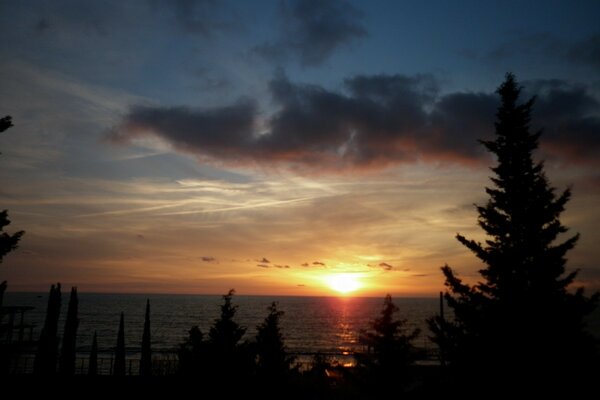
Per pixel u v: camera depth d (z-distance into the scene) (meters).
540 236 17.53
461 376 18.86
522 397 16.81
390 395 21.56
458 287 19.30
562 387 16.28
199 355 24.56
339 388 31.38
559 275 17.38
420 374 23.44
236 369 24.14
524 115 18.95
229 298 25.50
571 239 17.38
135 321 173.50
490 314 17.91
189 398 24.00
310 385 32.41
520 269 17.80
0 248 13.32
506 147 18.66
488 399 17.67
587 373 16.14
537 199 17.67
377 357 22.38
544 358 16.58
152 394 33.00
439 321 20.06
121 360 43.94
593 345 16.67
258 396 25.23
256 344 28.08
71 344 40.59
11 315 39.66
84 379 38.69
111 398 34.31
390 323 22.66
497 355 17.45
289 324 167.00
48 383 36.56
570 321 16.61
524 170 18.28
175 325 159.50
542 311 16.84
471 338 18.55
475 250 18.81
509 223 18.08
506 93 19.50
